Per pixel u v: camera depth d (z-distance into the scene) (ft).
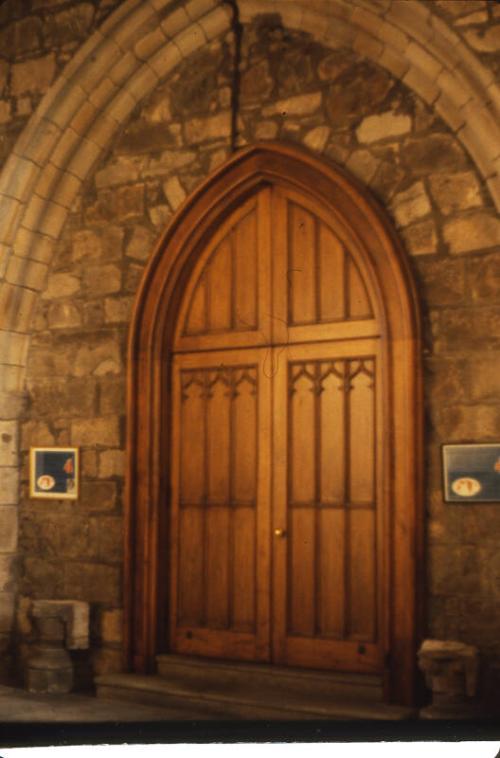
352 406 24.99
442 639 23.09
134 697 25.32
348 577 24.68
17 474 28.55
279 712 23.26
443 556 23.27
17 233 28.22
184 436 27.12
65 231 28.60
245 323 26.50
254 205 26.63
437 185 23.99
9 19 28.55
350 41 25.02
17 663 28.04
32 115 27.94
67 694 26.25
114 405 27.58
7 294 28.37
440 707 21.81
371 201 24.45
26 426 28.66
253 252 26.55
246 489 26.13
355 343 25.03
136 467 27.09
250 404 26.27
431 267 23.91
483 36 22.99
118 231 27.91
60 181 28.30
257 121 26.25
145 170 27.66
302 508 25.40
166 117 27.45
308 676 24.41
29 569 28.25
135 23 26.76
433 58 23.71
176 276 27.20
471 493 23.03
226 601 26.14
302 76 25.76
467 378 23.34
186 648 26.58
